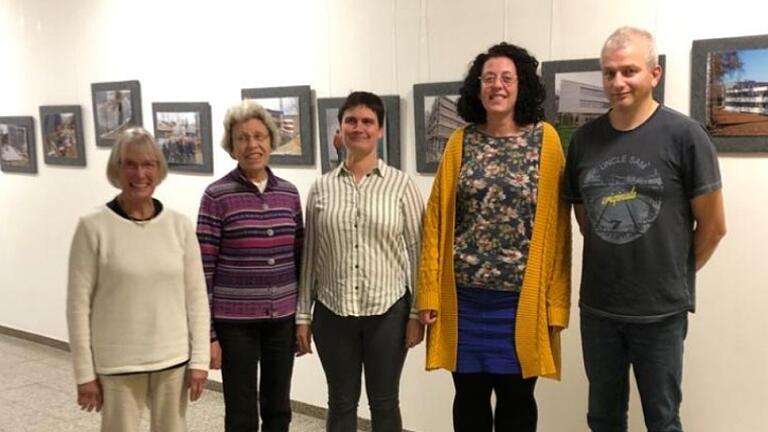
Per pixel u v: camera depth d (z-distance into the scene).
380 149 3.05
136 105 3.90
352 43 3.11
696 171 1.81
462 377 2.17
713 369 2.42
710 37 2.29
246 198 2.26
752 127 2.24
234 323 2.26
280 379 2.37
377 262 2.17
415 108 2.93
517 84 2.02
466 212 2.06
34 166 4.49
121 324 1.99
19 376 4.00
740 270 2.34
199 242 2.23
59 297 4.51
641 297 1.89
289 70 3.33
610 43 1.85
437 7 2.85
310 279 2.33
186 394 2.14
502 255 2.02
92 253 1.98
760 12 2.21
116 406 2.02
